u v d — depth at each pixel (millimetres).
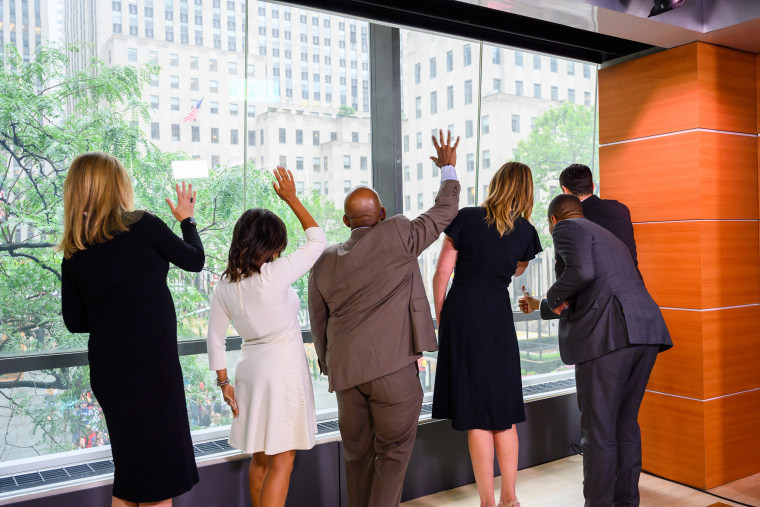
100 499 2541
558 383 4234
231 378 3174
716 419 3459
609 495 2863
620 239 3262
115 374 2139
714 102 3447
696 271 3426
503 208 2916
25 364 2676
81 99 2756
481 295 2916
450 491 3465
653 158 3621
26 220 2676
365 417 2621
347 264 2508
